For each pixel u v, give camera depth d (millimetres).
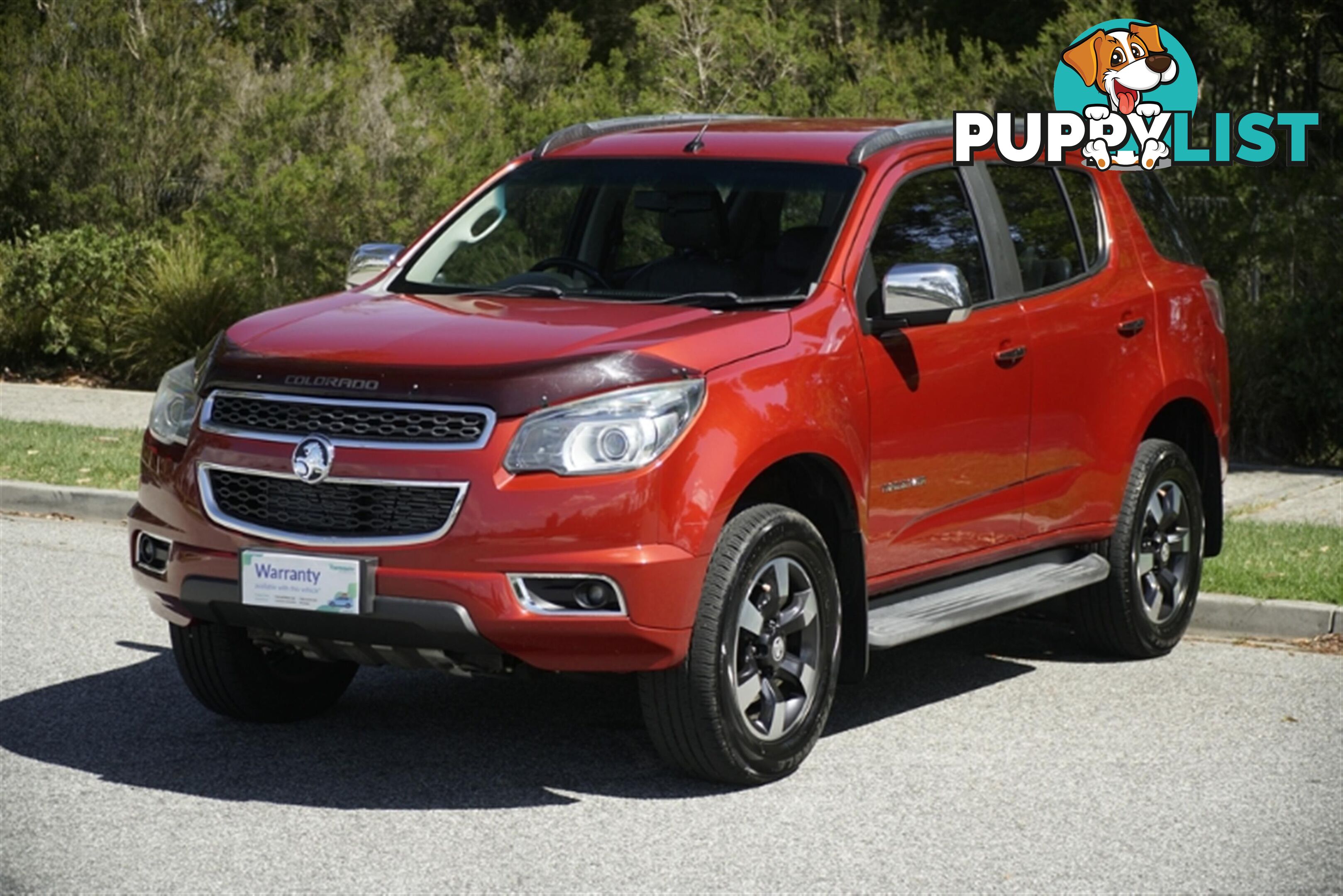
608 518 5312
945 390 6531
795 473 6172
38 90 19750
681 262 6617
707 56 20609
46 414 14195
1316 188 14836
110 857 5094
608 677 5766
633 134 7320
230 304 16656
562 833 5379
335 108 17453
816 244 6398
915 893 4922
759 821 5523
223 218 17562
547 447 5320
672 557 5387
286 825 5418
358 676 7355
